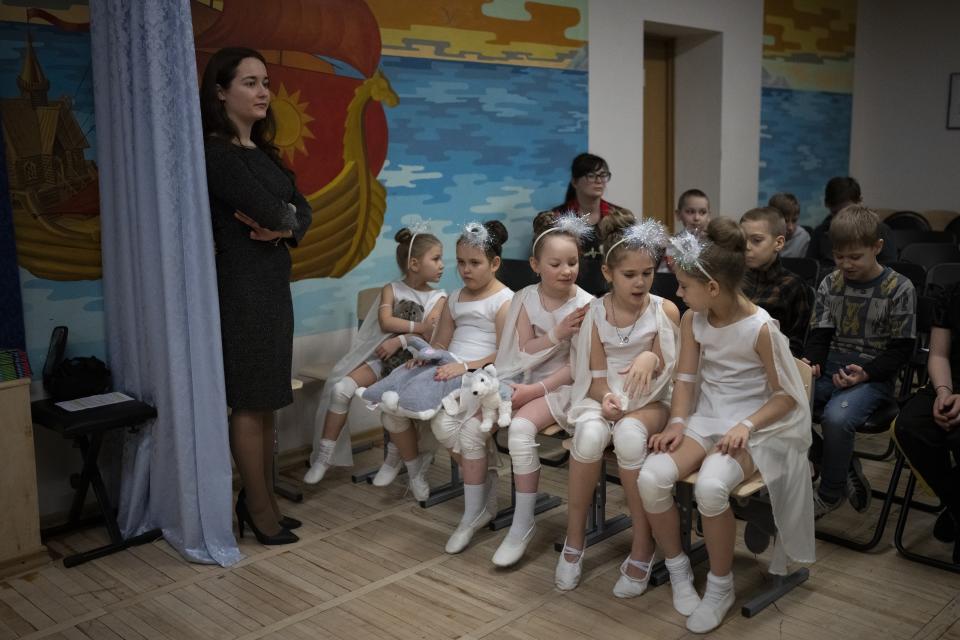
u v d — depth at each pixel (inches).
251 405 114.4
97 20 117.4
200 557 114.2
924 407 107.5
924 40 283.1
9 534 111.4
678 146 247.8
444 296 143.0
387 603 102.3
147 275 113.2
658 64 242.4
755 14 242.5
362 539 121.3
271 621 98.8
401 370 126.6
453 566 112.0
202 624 98.6
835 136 286.4
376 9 156.4
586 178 184.9
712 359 100.7
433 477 146.5
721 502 91.3
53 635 96.9
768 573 106.9
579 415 106.1
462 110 172.9
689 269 96.3
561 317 116.3
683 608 97.0
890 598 99.8
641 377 101.7
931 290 155.8
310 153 150.1
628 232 103.1
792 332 126.8
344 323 159.5
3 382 109.2
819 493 117.3
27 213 120.9
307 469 151.3
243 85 111.3
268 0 141.9
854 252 118.7
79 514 126.0
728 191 243.3
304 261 151.5
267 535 119.9
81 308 127.5
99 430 112.7
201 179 107.1
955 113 279.4
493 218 182.2
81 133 124.5
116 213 120.6
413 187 166.7
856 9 287.3
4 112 118.0
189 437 112.7
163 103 106.3
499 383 114.6
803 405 97.0
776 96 256.4
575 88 195.0
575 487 102.6
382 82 159.2
